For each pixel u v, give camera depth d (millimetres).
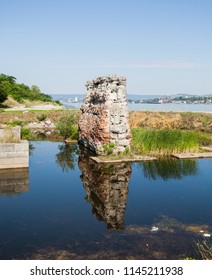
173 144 21609
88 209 11594
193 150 22141
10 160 17047
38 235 9305
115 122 20141
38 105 72750
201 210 11539
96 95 22531
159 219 10625
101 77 21438
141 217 10812
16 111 45906
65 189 14156
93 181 15492
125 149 20438
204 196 13211
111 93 20250
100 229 9742
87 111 25000
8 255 8070
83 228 9828
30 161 20078
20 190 13945
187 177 16234
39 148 25203
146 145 21500
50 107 68375
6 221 10414
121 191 13922
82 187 14492
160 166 18406
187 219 10641
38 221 10414
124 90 20312
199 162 19516
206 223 10289
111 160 19062
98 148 20781
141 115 39188
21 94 81375
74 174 16781
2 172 16609
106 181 15469
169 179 15852
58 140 29812
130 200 12719
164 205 12078
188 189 14219
